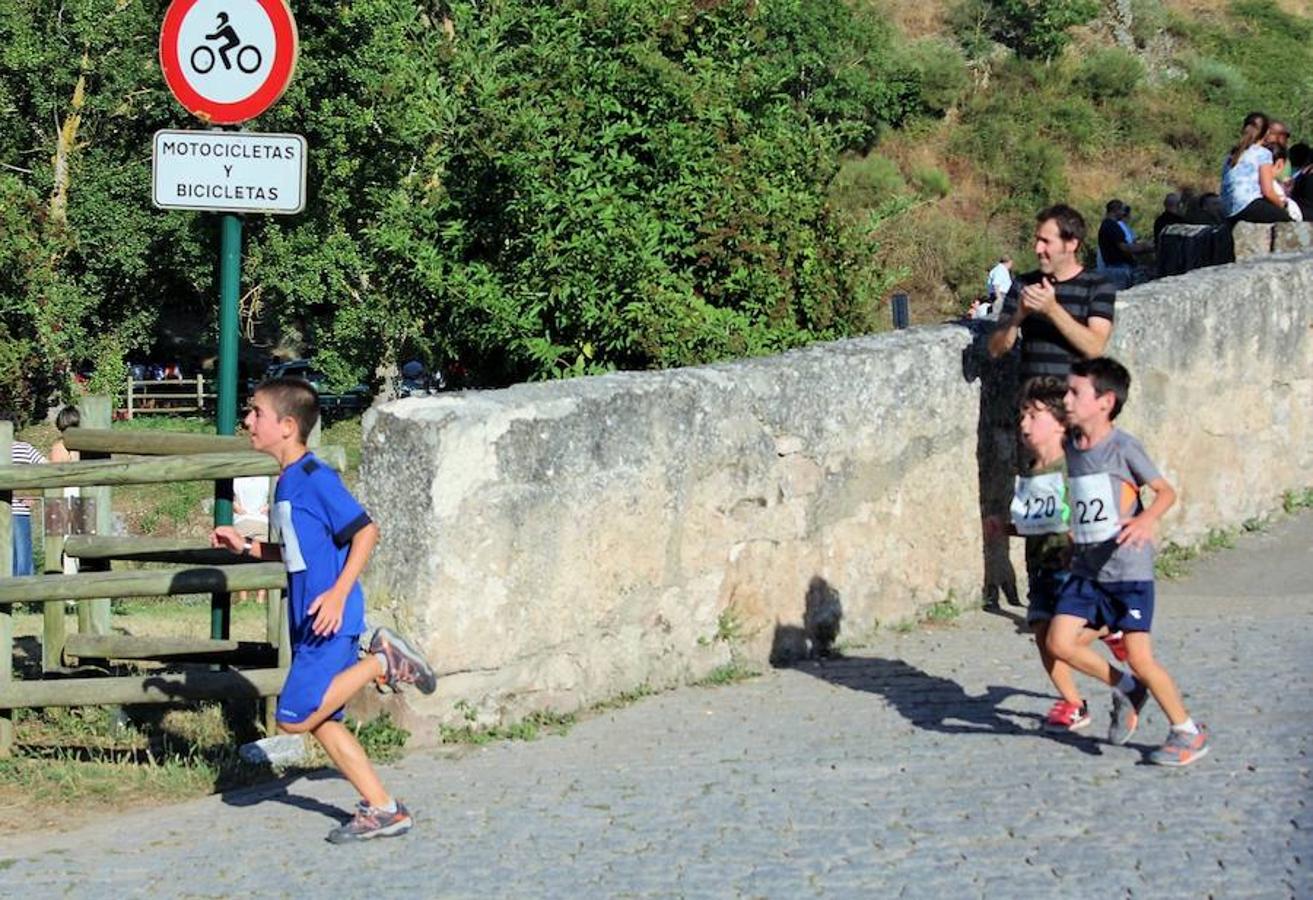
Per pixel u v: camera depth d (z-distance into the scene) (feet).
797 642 28.25
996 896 16.70
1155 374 34.45
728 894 17.10
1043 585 22.25
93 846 20.02
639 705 25.31
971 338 31.55
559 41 36.52
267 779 22.81
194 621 39.75
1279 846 17.78
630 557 25.53
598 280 34.40
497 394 24.22
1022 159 138.82
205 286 126.82
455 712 23.49
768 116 37.81
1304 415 38.93
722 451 26.86
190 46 26.86
